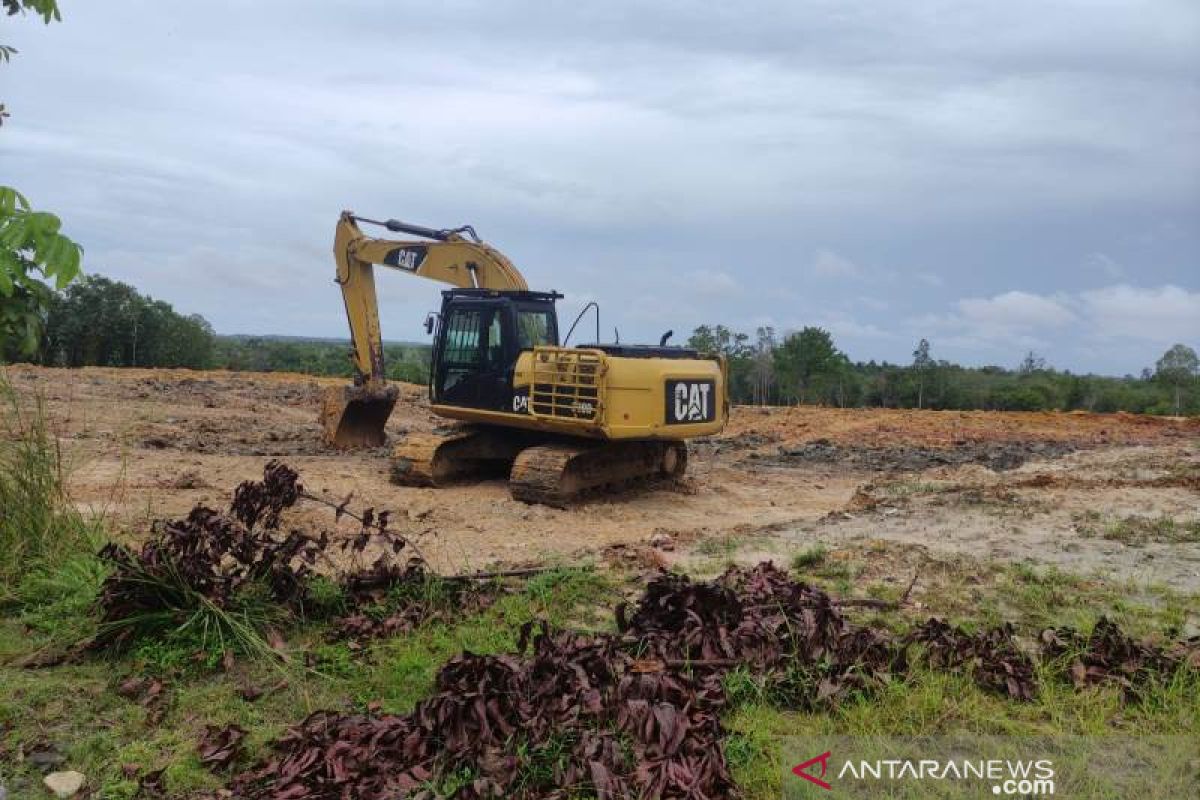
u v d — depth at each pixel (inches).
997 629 237.8
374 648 239.5
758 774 174.9
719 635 219.3
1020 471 621.3
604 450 503.2
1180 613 277.3
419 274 603.2
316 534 379.9
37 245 123.6
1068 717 201.5
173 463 532.7
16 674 221.6
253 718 205.5
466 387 518.9
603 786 157.8
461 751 173.8
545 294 524.4
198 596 240.8
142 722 202.4
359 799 163.2
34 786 176.2
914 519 413.4
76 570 268.1
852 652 217.5
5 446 294.2
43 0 159.3
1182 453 687.1
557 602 278.8
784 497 567.5
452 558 356.8
